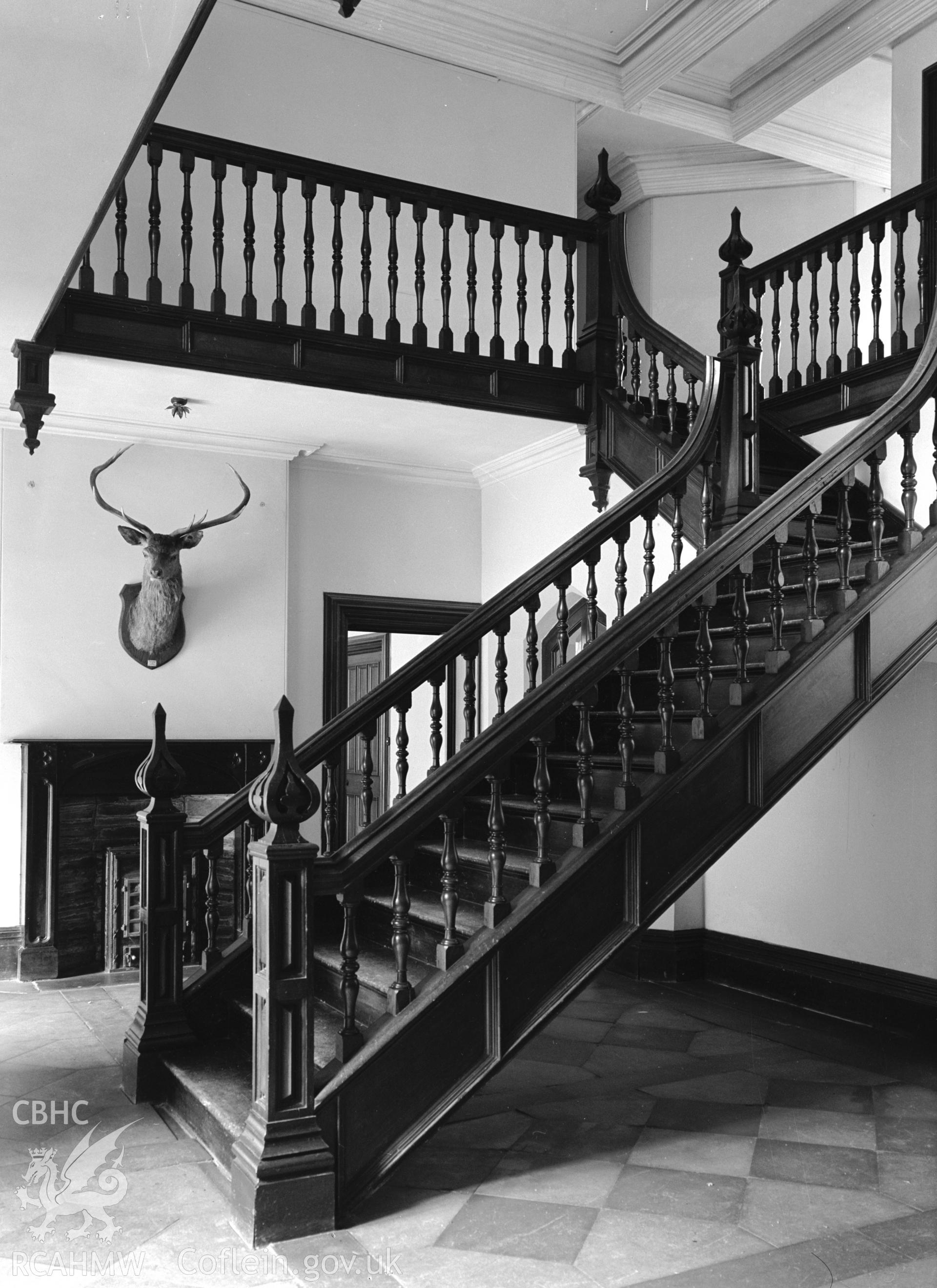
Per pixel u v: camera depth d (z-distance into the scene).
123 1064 5.02
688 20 7.61
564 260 8.77
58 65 3.21
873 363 6.76
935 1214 3.71
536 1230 3.58
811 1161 4.17
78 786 7.47
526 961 4.01
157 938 4.93
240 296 7.57
